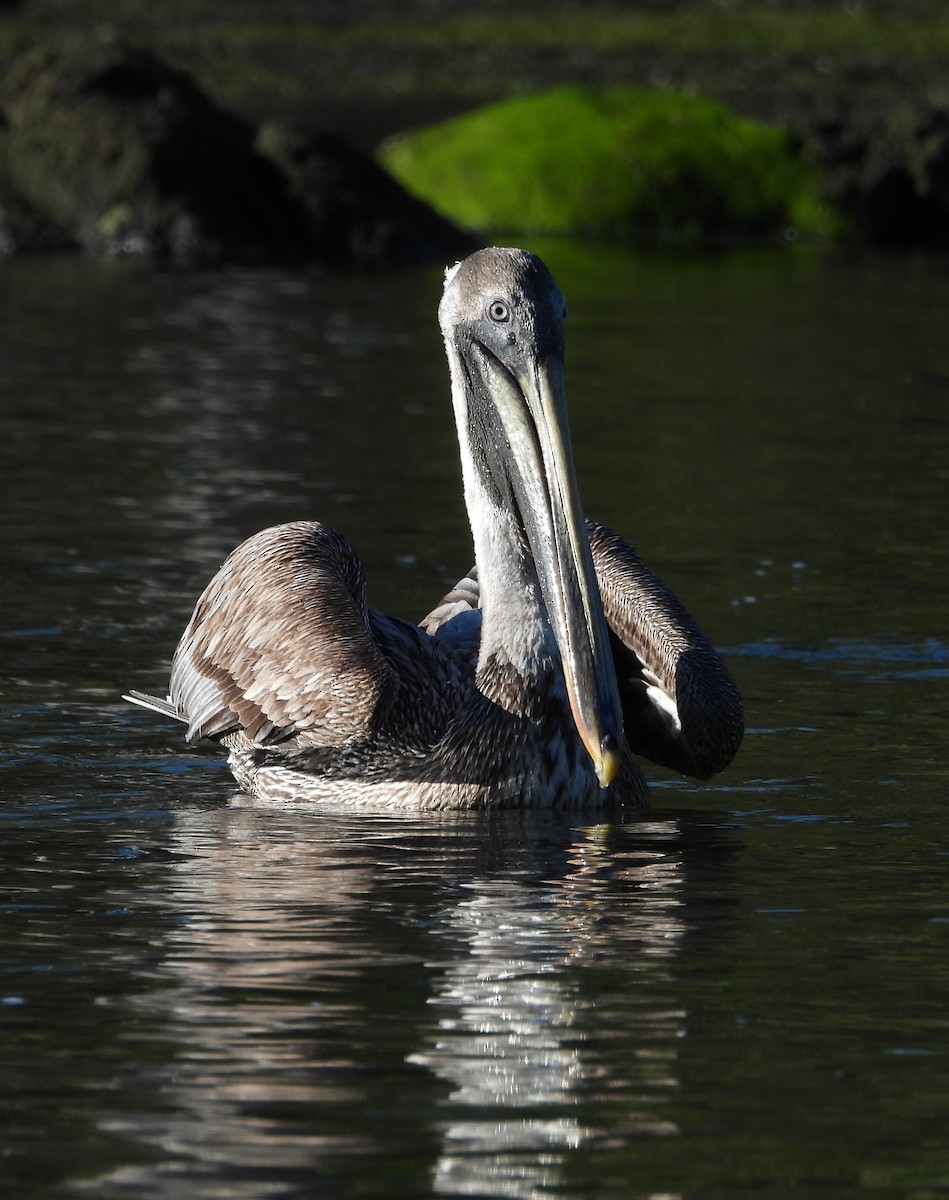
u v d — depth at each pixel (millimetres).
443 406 25922
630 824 11273
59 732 12930
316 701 11703
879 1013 8141
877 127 49594
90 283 37094
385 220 43000
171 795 11852
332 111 64312
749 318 34500
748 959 8797
